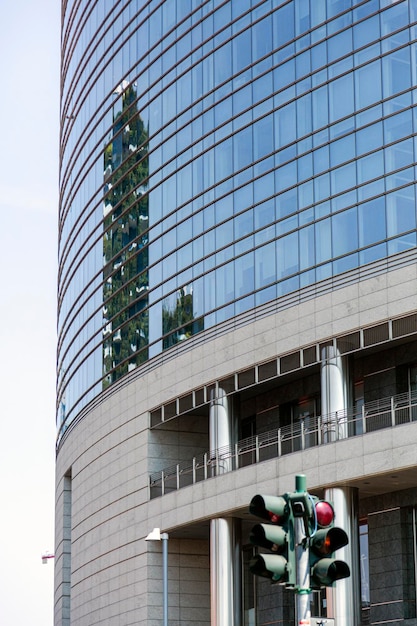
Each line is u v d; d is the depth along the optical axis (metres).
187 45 62.53
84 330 74.38
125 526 62.72
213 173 58.50
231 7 58.69
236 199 56.25
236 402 55.47
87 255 75.19
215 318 56.53
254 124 55.66
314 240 50.56
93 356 71.50
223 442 54.78
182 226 60.88
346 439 46.69
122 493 63.66
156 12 66.50
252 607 57.97
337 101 50.53
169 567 59.97
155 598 59.22
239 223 55.78
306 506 16.22
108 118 72.56
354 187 48.88
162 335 61.41
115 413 66.00
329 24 51.59
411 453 43.69
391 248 46.66
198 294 58.34
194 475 57.31
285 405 55.91
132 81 69.12
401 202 46.53
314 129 51.56
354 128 49.38
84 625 68.88
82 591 69.81
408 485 47.28
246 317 54.12
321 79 51.56
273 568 16.14
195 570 60.34
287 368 51.25
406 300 45.47
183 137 61.91
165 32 65.19
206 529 58.03
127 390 64.56
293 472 49.00
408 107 47.00
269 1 55.75
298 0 53.72
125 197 68.50
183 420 61.91
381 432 45.19
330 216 49.88
